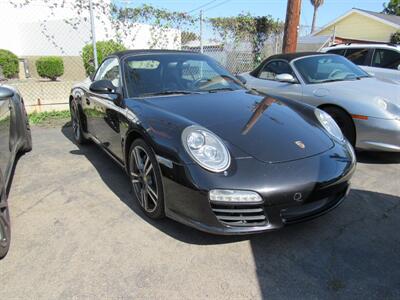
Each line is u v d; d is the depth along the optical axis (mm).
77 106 4379
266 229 2150
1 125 2990
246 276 2039
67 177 3541
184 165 2154
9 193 3158
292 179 2121
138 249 2297
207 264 2145
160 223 2617
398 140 3617
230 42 8570
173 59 3562
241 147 2264
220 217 2129
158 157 2312
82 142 4621
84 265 2139
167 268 2109
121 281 1998
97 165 3889
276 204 2102
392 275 2041
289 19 8125
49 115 6508
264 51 9172
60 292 1915
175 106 2781
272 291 1921
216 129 2416
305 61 4859
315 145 2428
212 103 2887
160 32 7762
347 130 3982
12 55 13789
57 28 13328
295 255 2232
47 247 2328
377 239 2404
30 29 14703
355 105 3840
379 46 6988
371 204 2910
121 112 2930
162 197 2395
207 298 1869
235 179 2068
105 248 2311
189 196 2152
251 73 5598
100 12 7539
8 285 1972
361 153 4246
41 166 3869
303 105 3123
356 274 2053
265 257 2215
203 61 3729
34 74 15211
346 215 2729
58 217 2725
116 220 2672
